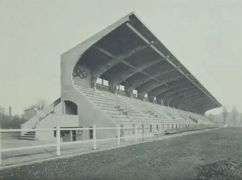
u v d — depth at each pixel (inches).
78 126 879.7
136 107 1374.3
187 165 342.0
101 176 280.1
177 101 2529.5
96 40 869.2
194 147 564.4
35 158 370.6
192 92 2251.5
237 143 664.4
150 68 1334.9
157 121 1376.7
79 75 1051.9
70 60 924.0
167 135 1082.1
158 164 349.4
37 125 802.8
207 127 2224.4
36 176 274.8
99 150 492.7
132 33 860.6
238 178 280.8
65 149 496.1
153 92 1877.5
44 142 668.1
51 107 959.6
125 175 285.1
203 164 349.7
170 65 1288.1
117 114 999.6
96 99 999.0
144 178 272.1
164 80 1611.7
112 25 818.8
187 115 2591.0
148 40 946.7
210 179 269.0
